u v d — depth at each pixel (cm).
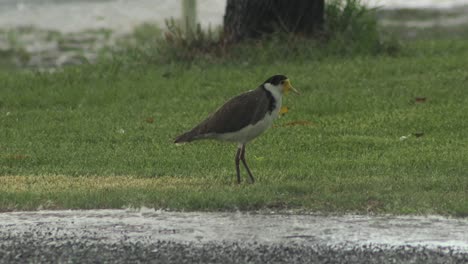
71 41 2950
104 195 1287
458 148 1548
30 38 2995
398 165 1447
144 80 2183
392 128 1708
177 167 1478
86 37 3020
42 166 1504
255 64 2298
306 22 2408
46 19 3303
